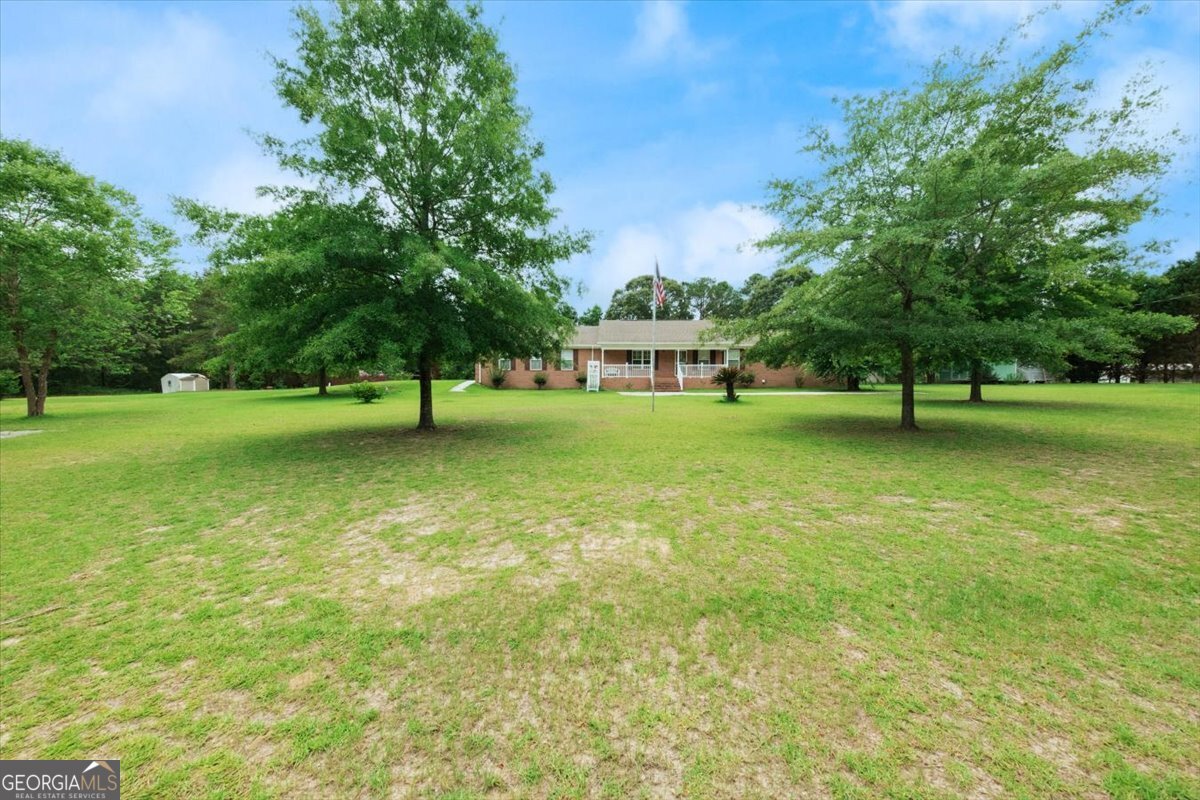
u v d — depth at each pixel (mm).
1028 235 9219
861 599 3059
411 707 2152
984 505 5012
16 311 14859
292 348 8992
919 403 17422
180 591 3273
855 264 9422
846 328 9250
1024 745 1896
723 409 16250
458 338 9195
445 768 1842
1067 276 11492
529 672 2385
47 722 2082
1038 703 2119
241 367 12125
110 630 2791
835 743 1926
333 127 8578
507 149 9172
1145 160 7500
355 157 8828
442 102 9516
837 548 3898
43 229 14555
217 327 39625
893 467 6863
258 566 3680
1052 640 2596
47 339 15867
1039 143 10031
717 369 31656
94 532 4434
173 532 4426
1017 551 3791
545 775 1804
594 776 1797
